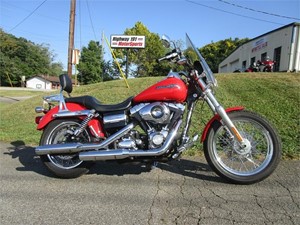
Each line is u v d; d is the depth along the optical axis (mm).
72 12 15867
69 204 3572
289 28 20938
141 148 4090
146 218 3209
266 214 3215
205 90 4105
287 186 3859
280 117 6660
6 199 3723
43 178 4410
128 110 4219
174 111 4031
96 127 4344
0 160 5262
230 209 3338
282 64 21812
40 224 3154
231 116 4074
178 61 4094
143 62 42375
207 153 4098
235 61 34094
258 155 4324
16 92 35250
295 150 4918
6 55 80812
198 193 3760
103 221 3182
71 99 4523
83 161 4340
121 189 3945
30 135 6938
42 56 91125
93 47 66875
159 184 4062
